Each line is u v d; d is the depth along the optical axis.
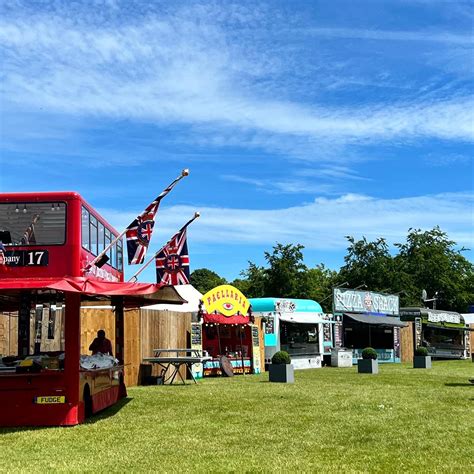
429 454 8.09
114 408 12.89
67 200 10.66
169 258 16.09
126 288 10.46
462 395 15.10
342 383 19.02
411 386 17.81
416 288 58.44
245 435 9.52
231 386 17.94
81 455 8.16
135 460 7.80
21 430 10.20
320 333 31.64
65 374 10.74
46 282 10.05
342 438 9.23
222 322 23.56
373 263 56.00
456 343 46.47
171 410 12.47
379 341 37.41
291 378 19.69
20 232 10.60
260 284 50.88
